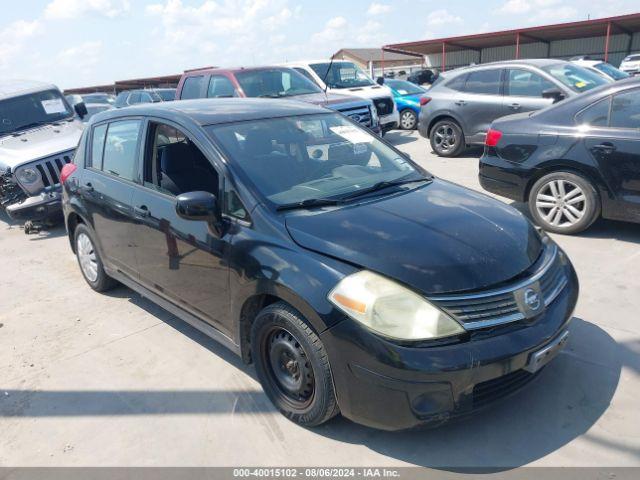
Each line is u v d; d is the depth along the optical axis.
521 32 32.38
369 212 3.05
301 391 2.86
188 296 3.59
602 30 32.50
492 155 5.97
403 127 15.06
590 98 5.25
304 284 2.64
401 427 2.50
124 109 4.37
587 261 4.84
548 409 2.92
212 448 2.83
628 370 3.21
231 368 3.58
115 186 4.18
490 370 2.46
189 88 10.03
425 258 2.62
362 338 2.46
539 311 2.68
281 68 9.92
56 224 7.71
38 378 3.64
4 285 5.45
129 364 3.73
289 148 3.58
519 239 2.96
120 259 4.33
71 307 4.77
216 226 3.13
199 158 3.61
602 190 5.15
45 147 7.29
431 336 2.43
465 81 9.93
